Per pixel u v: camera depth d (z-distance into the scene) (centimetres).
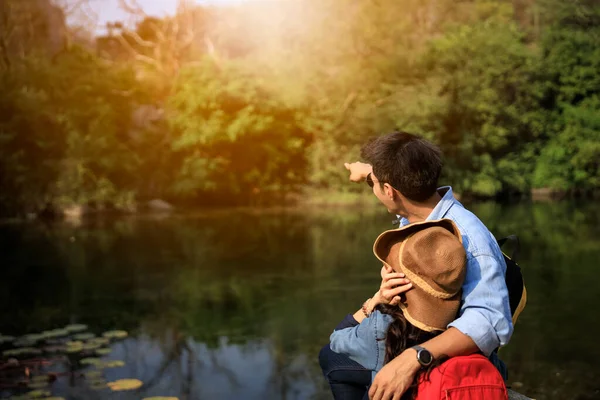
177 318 779
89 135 2077
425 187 195
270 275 1018
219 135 2253
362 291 898
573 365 577
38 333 720
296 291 905
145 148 2294
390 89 2441
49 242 1397
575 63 2619
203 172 2205
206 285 956
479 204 2202
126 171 2189
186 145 2247
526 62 2562
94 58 2314
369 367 200
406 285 185
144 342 680
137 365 603
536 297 837
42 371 582
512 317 199
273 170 2406
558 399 495
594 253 1138
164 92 2553
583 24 2756
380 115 2330
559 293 854
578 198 2430
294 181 2448
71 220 1839
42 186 1988
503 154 2553
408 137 200
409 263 183
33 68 2148
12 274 1054
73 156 2041
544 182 2533
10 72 2094
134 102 2408
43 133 2044
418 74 2559
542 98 2638
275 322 750
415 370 177
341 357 212
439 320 183
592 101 2606
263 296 880
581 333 676
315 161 2386
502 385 179
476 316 179
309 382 557
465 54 2531
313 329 720
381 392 180
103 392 531
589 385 525
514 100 2619
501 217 1728
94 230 1594
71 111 2123
